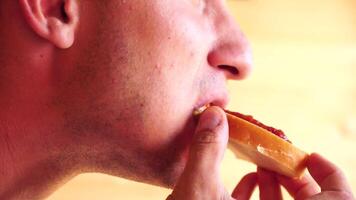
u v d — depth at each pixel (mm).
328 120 1276
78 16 620
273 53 1294
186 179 617
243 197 747
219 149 623
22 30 617
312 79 1293
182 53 632
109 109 629
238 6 1314
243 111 1242
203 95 647
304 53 1310
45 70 624
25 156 646
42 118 634
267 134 658
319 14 1345
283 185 727
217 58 647
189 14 637
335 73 1309
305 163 679
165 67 628
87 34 621
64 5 617
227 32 655
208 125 628
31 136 639
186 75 636
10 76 625
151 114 631
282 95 1271
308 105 1273
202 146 621
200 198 614
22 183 660
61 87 627
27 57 621
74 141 643
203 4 652
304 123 1259
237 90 1251
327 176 671
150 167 653
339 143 1262
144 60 624
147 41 623
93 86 625
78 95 627
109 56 621
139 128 633
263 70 1275
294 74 1290
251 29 1305
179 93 635
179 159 648
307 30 1327
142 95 627
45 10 617
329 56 1316
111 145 644
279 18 1324
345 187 664
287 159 666
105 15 618
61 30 614
